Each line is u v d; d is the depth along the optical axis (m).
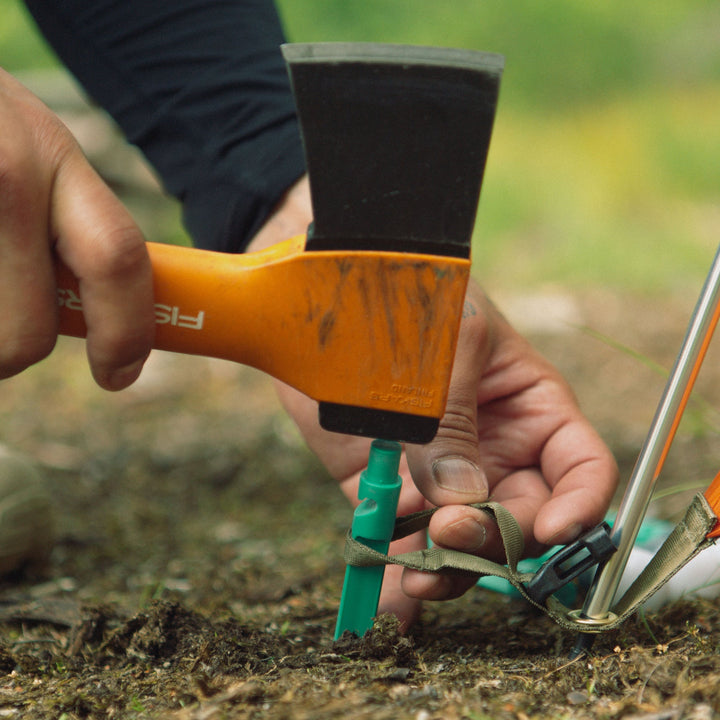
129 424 2.82
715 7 7.69
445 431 1.07
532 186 5.39
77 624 1.21
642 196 5.32
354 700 0.87
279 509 2.21
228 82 1.43
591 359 3.18
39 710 0.93
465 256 0.86
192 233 1.52
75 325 0.92
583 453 1.18
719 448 2.25
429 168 0.83
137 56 1.48
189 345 0.92
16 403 2.98
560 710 0.85
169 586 1.64
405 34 7.07
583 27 7.28
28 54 5.34
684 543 0.95
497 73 0.79
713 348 3.06
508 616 1.28
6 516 1.54
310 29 6.89
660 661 0.91
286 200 1.39
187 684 0.96
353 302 0.88
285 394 1.38
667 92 7.09
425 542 1.23
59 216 0.86
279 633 1.21
